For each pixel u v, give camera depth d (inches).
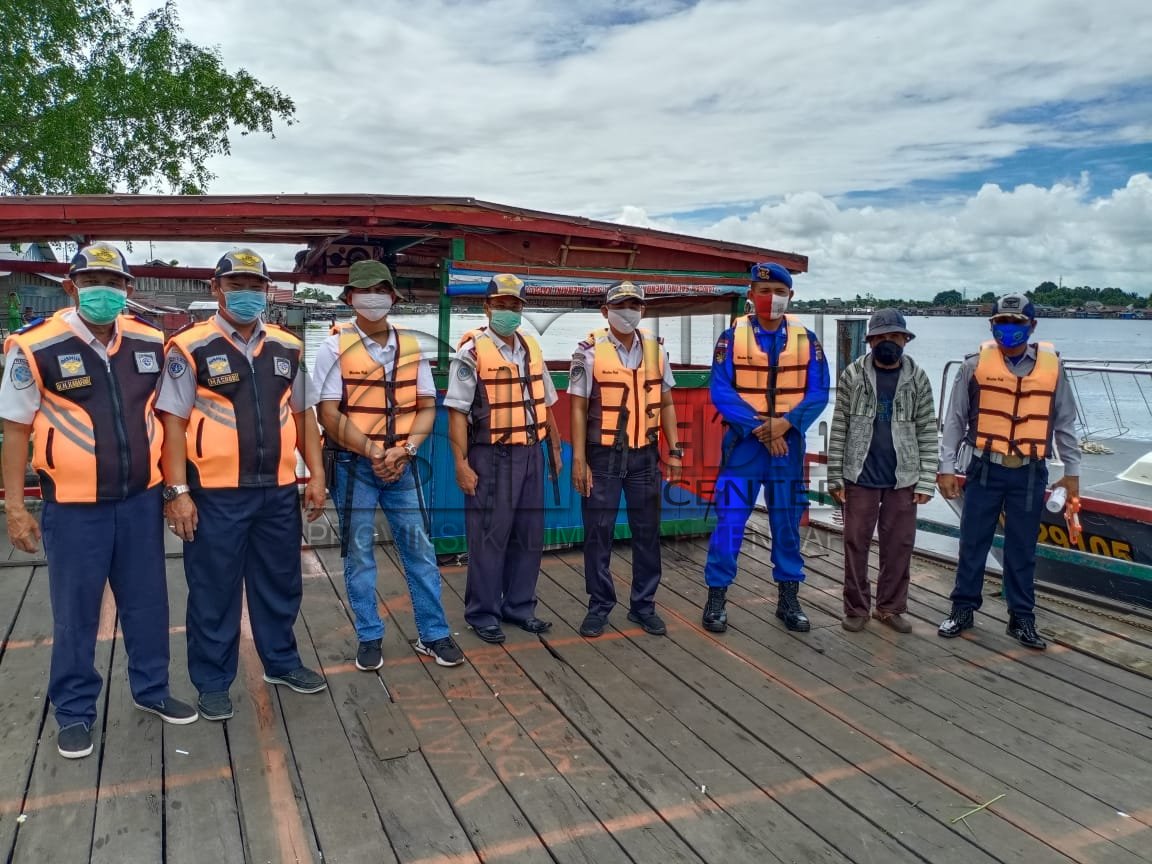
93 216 167.0
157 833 97.7
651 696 137.9
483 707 132.6
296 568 134.2
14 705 127.9
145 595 120.3
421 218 184.1
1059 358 163.2
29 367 107.7
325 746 119.0
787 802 108.2
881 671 150.7
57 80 709.9
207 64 823.7
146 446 116.6
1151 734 128.9
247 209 173.3
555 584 193.3
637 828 101.7
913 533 169.0
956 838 101.3
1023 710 136.4
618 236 203.3
